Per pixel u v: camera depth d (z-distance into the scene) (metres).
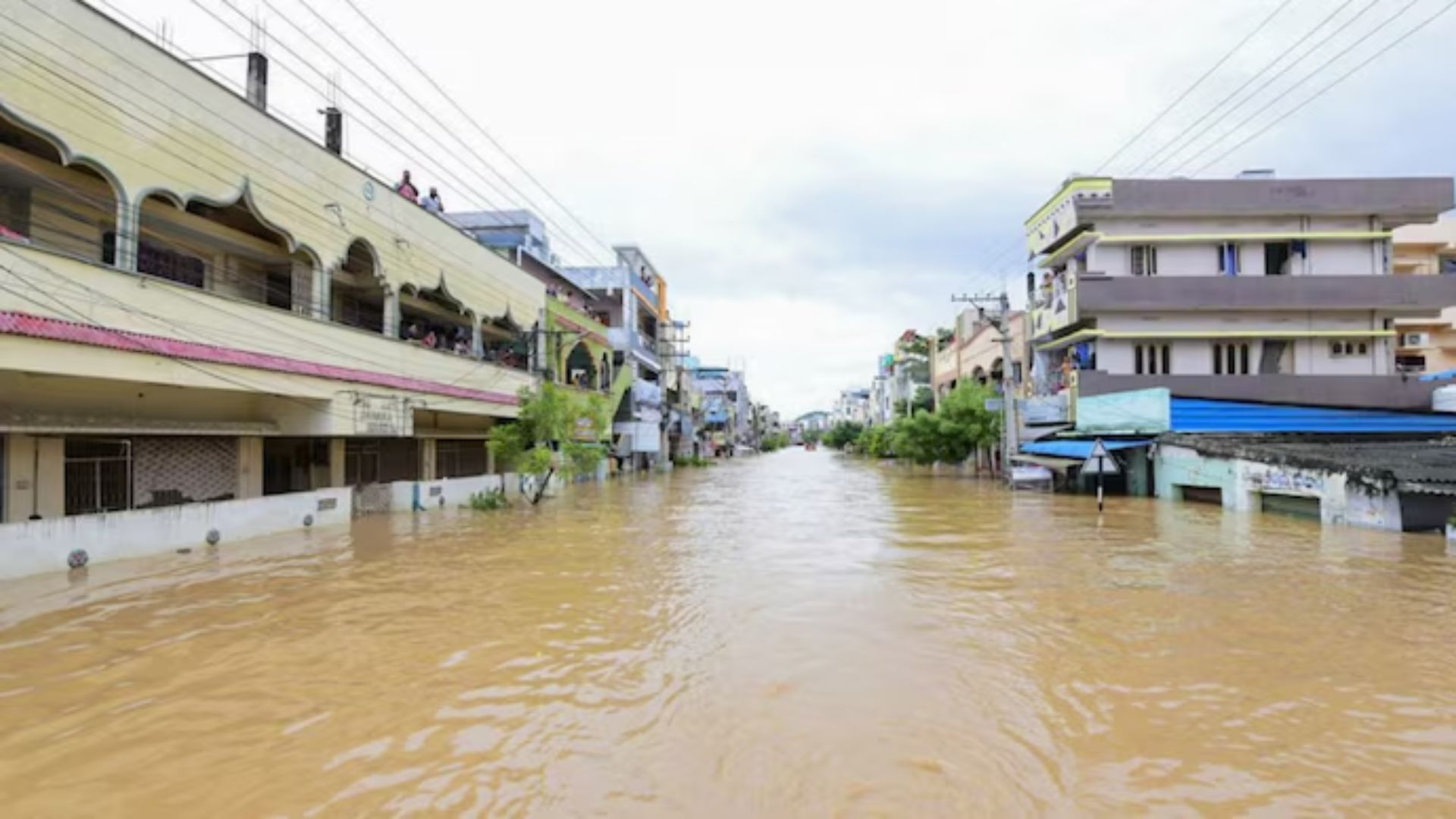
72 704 6.13
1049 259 31.12
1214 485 22.45
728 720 5.79
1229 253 27.75
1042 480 30.55
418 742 5.40
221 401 16.80
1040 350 33.50
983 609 9.36
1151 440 25.42
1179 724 5.69
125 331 12.48
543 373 30.50
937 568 12.28
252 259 18.42
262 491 18.78
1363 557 12.95
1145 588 10.48
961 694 6.36
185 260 16.73
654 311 52.22
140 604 9.58
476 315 26.00
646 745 5.33
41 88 11.46
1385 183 27.02
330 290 18.48
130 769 4.98
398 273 21.39
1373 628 8.32
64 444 13.54
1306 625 8.47
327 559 13.13
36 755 5.20
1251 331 27.22
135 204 13.02
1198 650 7.56
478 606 9.59
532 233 36.81
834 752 5.21
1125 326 27.81
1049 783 4.75
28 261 10.92
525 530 17.55
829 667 7.11
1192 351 27.94
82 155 12.09
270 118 16.34
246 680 6.71
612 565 12.66
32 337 10.80
